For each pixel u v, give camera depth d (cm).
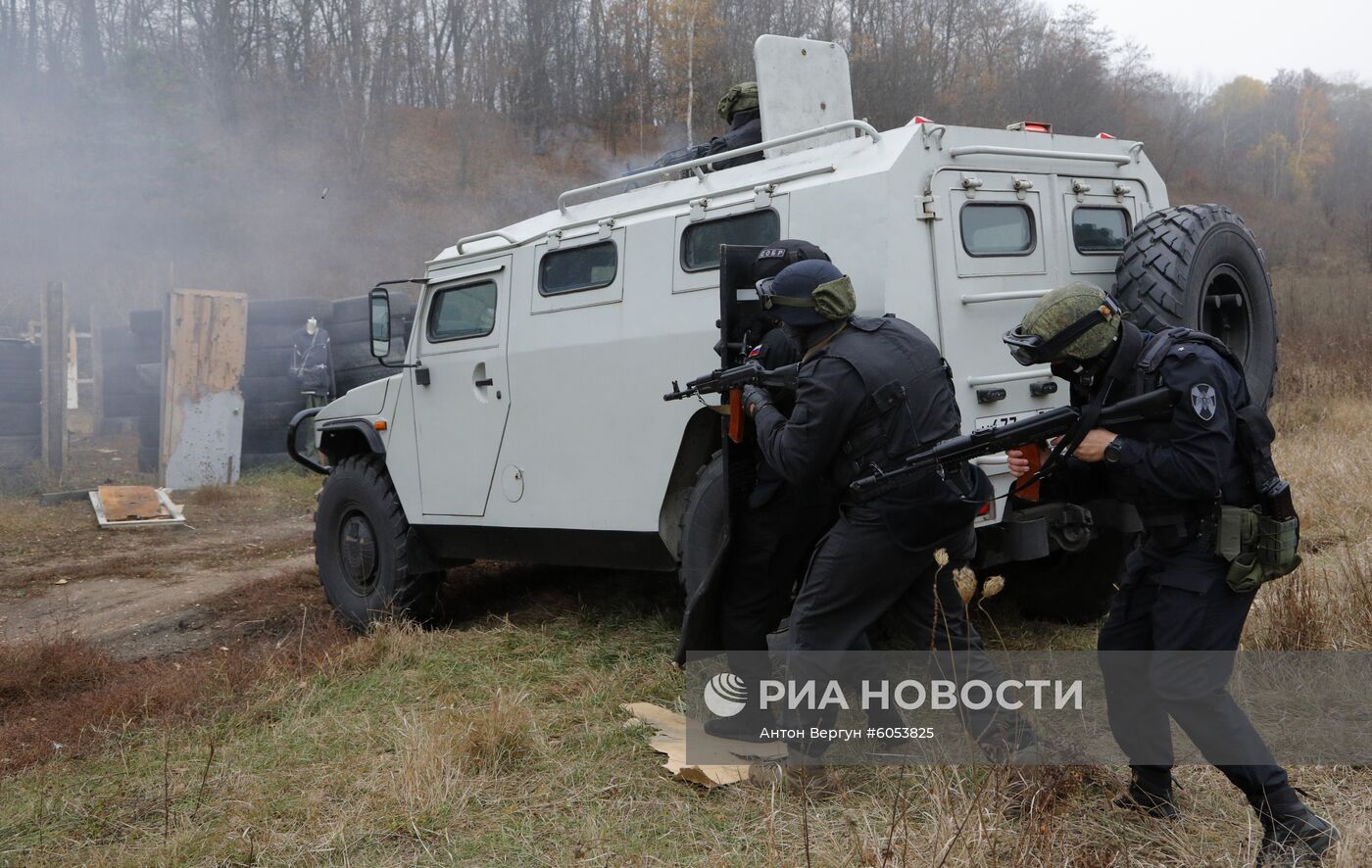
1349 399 1042
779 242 357
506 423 509
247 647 559
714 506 412
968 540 322
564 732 391
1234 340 467
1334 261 2688
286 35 3269
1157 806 293
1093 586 485
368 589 577
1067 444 267
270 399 1206
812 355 320
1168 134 4378
